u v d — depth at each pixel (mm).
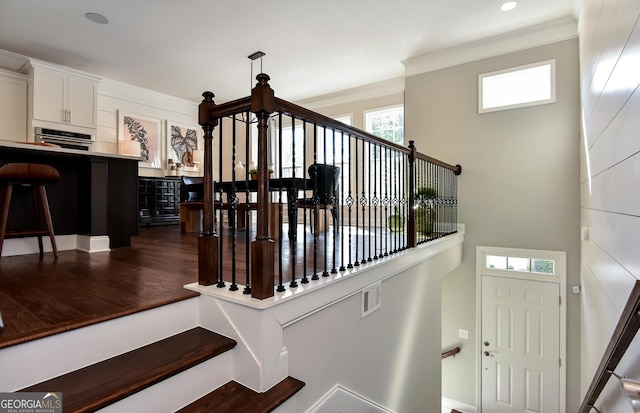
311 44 4422
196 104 7066
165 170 6559
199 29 4023
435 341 3457
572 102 3869
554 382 4078
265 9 3613
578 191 3854
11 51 4555
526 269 4273
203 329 1554
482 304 4516
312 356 1639
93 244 2959
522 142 4188
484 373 4516
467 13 3705
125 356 1279
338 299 1815
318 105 6574
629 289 1439
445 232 4176
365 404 2104
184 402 1239
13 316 1254
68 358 1152
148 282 1812
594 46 2443
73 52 4621
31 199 2848
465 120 4566
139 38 4234
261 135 1396
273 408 1264
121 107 5914
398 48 4547
